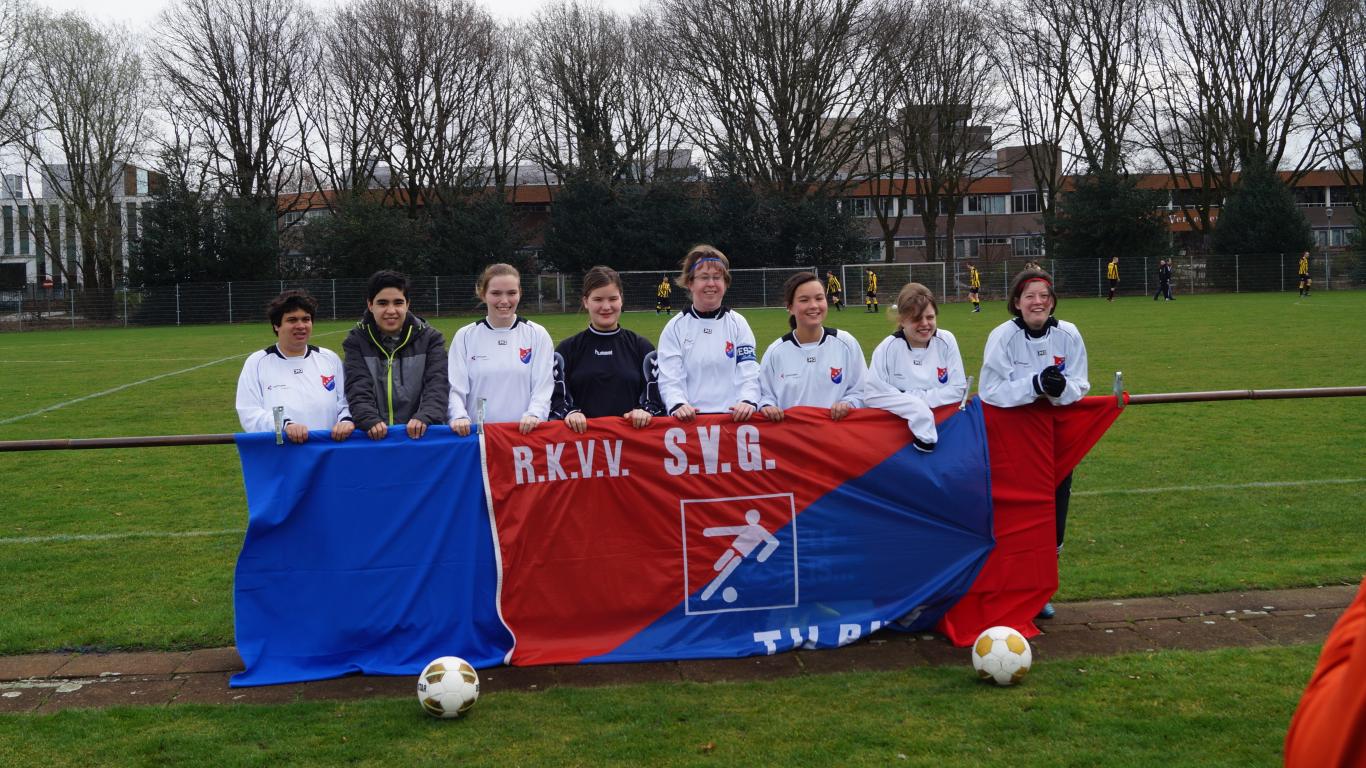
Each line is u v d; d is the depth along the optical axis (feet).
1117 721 13.88
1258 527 23.95
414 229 159.33
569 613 17.11
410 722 14.38
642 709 14.66
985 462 17.98
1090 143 177.99
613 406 18.54
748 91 161.17
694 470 17.38
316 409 18.17
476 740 13.73
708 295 18.37
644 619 17.30
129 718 14.65
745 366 18.38
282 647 16.58
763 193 164.96
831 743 13.43
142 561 23.30
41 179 176.65
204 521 27.04
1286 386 47.19
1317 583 19.79
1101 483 28.99
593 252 161.07
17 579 21.93
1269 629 17.46
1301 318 90.38
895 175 217.56
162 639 18.16
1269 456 31.76
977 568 17.97
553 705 14.89
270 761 13.21
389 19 164.04
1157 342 71.15
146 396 55.01
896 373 18.54
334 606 16.70
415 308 151.02
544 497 17.08
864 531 17.79
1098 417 18.38
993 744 13.32
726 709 14.66
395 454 16.90
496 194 168.25
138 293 144.97
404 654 16.74
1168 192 178.81
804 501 17.65
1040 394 17.70
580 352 18.71
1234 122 169.48
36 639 18.12
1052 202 186.50
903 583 17.90
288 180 177.06
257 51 163.84
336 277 155.94
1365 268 156.35
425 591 16.87
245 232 151.64
